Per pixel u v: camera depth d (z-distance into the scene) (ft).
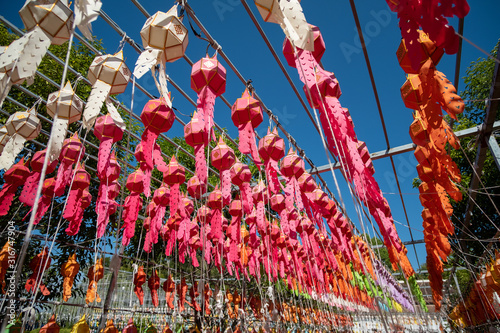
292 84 8.82
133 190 10.00
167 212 16.79
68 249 16.66
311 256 16.29
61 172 8.54
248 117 7.18
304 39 3.91
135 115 9.00
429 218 13.38
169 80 8.57
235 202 12.50
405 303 29.22
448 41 3.79
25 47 4.00
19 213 14.17
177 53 4.97
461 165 22.75
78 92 15.11
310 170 13.75
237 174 9.55
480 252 23.56
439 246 13.34
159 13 4.95
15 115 7.74
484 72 18.10
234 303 17.98
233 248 11.96
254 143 7.02
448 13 3.65
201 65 6.04
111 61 5.30
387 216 9.80
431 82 4.95
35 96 8.42
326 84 5.12
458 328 31.45
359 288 23.91
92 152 15.62
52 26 4.18
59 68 14.75
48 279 16.43
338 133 4.92
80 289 17.94
